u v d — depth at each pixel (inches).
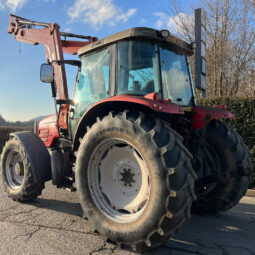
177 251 97.5
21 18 212.8
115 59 118.6
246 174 124.6
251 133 206.7
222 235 114.1
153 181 88.0
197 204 140.9
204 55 203.2
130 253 94.3
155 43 113.7
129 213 101.7
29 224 121.4
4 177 164.9
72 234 110.2
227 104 214.4
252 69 337.4
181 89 129.4
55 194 178.2
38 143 154.3
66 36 203.2
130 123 95.0
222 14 327.3
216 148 131.5
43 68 141.8
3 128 696.4
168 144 89.3
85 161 108.9
